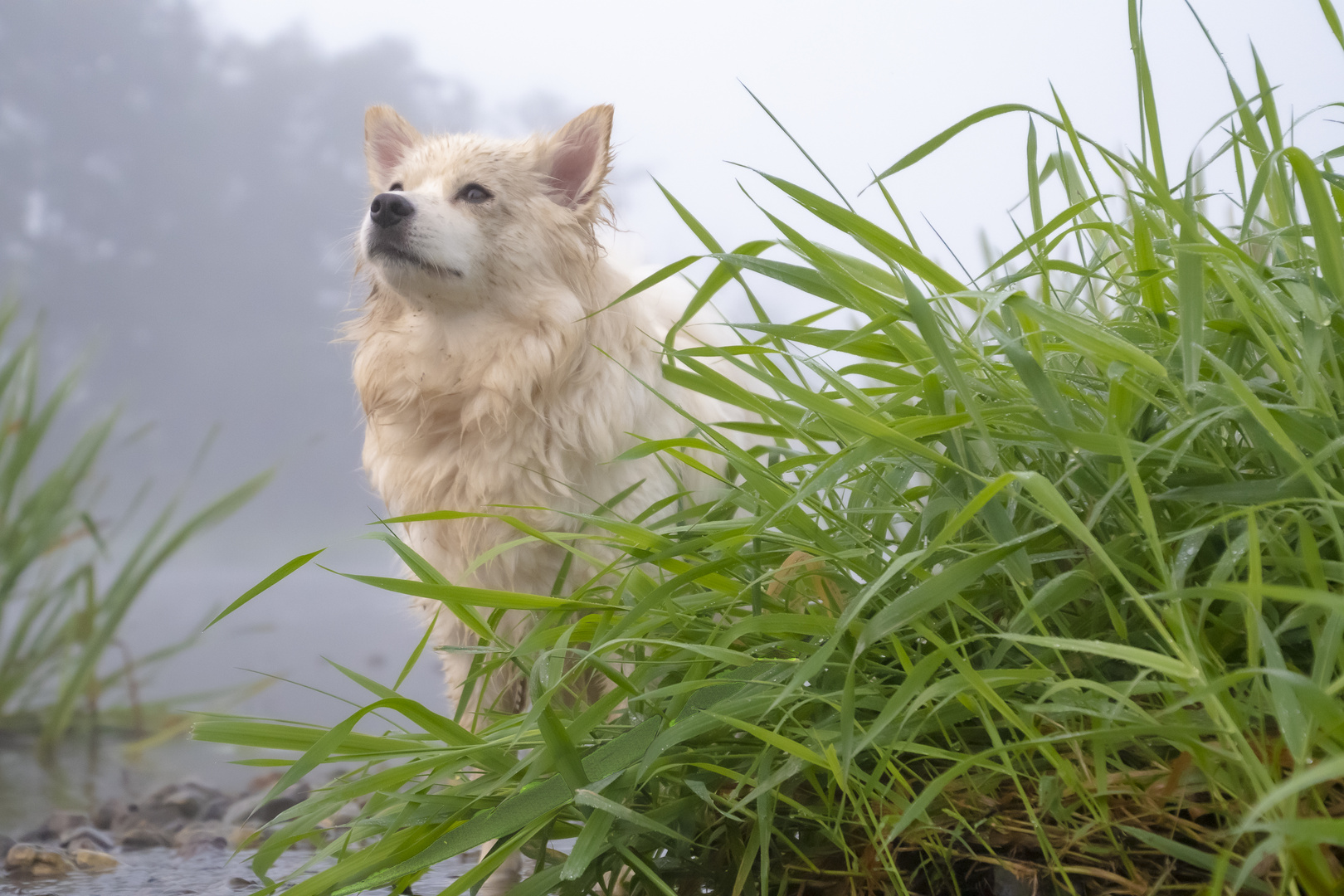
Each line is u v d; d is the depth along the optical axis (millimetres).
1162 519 1128
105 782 3053
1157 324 1244
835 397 1534
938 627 1182
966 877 1147
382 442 2564
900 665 1191
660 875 1258
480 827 1136
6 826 2465
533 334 2381
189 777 3146
